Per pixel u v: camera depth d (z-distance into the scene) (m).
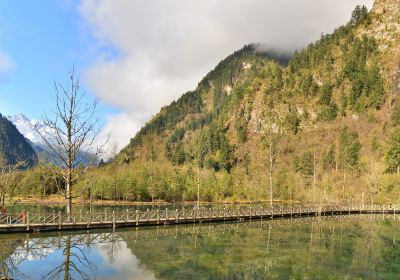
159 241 37.69
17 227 37.72
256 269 27.28
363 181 119.06
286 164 165.00
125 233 42.56
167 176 121.56
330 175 134.75
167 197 115.94
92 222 43.38
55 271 24.44
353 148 147.25
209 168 177.62
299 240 41.12
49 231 39.81
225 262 29.17
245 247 35.81
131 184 111.06
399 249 36.94
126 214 52.09
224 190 125.88
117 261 28.03
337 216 78.50
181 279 23.80
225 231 47.38
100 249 32.25
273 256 32.03
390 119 179.00
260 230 49.53
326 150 174.38
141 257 29.81
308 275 26.14
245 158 194.25
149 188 110.94
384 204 93.94
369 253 34.59
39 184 107.62
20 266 25.44
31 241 34.28
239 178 139.88
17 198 103.94
